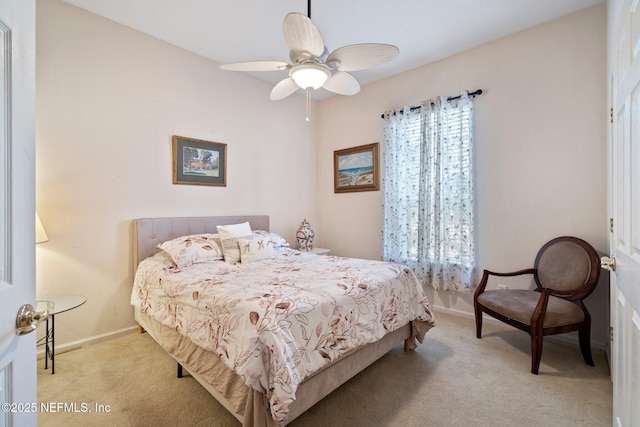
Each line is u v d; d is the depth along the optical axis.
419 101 3.37
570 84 2.46
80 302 2.05
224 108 3.38
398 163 3.48
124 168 2.64
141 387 1.85
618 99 1.24
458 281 3.00
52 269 2.28
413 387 1.85
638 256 0.96
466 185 2.94
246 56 3.18
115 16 2.50
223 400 1.52
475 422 1.55
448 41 2.85
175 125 2.98
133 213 2.70
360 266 2.39
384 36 2.76
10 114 0.71
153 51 2.82
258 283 1.86
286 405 1.22
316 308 1.55
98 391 1.81
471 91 2.98
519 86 2.70
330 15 2.46
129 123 2.67
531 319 2.01
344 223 4.16
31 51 0.78
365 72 3.51
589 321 2.09
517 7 2.37
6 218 0.70
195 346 1.73
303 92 4.14
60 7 2.29
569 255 2.34
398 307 2.12
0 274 0.68
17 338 0.73
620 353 1.22
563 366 2.08
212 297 1.67
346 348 1.65
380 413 1.62
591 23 2.36
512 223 2.76
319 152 4.46
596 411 1.62
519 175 2.71
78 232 2.40
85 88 2.42
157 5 2.36
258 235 2.98
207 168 3.23
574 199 2.45
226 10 2.43
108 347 2.39
